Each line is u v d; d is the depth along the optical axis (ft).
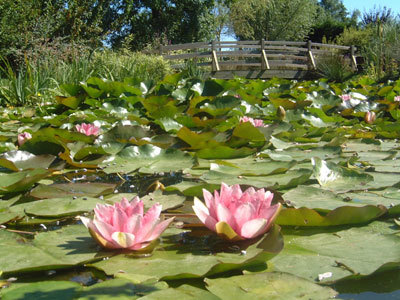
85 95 18.20
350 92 23.66
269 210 4.85
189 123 14.02
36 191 6.91
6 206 6.31
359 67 49.49
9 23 37.17
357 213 5.22
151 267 4.16
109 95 18.56
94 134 11.69
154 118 14.99
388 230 5.16
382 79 34.30
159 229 4.66
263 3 80.38
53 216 5.96
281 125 13.37
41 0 46.37
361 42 56.59
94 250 4.60
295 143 11.90
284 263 4.28
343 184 7.25
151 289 3.66
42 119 14.88
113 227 4.55
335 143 11.00
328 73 41.27
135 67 29.22
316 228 5.35
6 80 27.04
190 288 3.70
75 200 6.47
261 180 7.44
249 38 84.79
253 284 3.78
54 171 8.71
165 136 11.16
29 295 3.58
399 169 8.30
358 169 8.46
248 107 17.58
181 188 6.95
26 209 6.12
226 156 10.10
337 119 16.47
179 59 45.57
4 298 3.54
